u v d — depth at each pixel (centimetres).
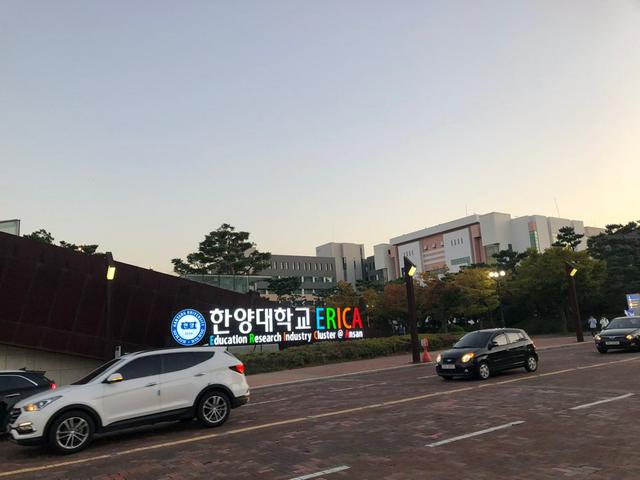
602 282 5712
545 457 689
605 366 1767
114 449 898
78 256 2380
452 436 843
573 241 7806
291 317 3092
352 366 2555
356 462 719
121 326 2483
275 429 1005
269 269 12438
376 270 14900
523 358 1727
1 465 835
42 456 879
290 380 2081
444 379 1709
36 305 2245
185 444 905
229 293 2923
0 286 2166
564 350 2803
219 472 709
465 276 5691
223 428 1045
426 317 6109
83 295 2373
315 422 1056
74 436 898
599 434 800
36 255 2264
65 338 2306
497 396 1239
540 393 1245
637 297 4662
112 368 981
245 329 2898
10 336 2167
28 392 1157
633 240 7175
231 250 7000
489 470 645
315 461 737
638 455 675
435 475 636
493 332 1712
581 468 632
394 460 718
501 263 7869
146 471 733
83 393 919
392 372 2197
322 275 13412
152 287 2606
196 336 2694
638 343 2245
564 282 5431
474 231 12412
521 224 11844
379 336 3878
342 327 3303
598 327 5981
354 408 1207
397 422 995
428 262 13725
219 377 1072
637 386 1266
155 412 984
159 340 2614
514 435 824
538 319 6412
